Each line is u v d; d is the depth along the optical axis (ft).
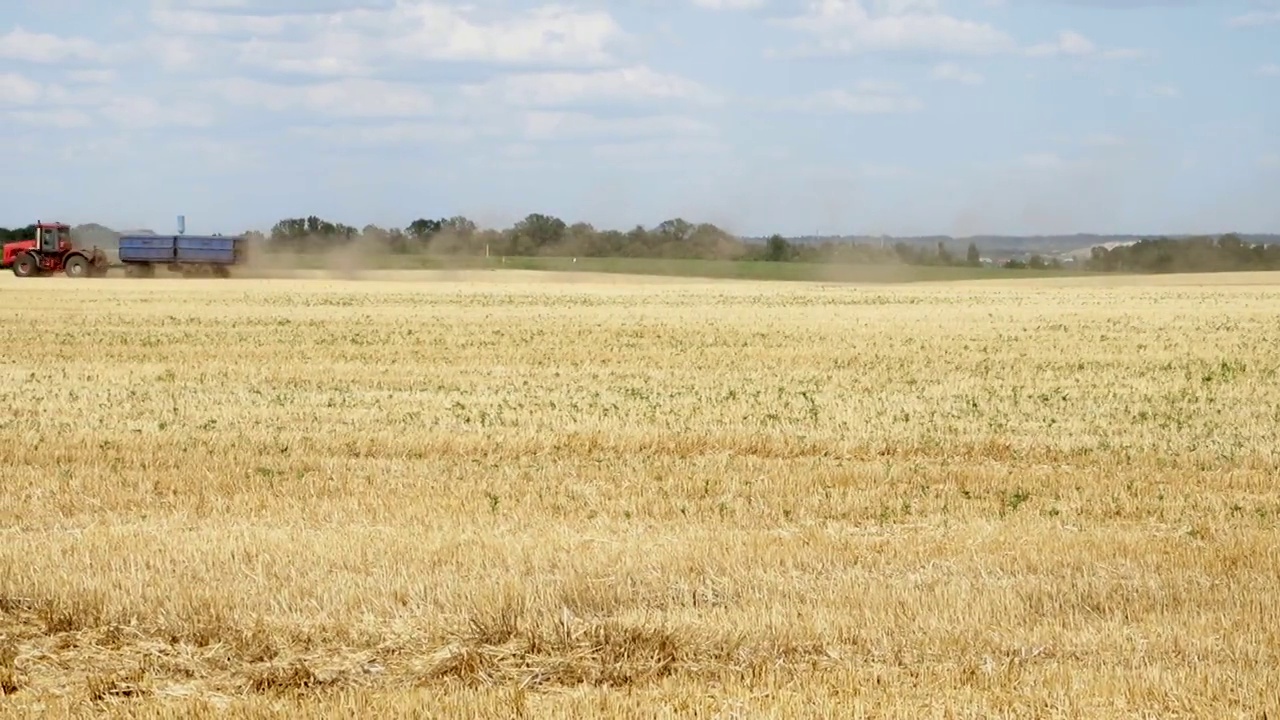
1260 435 57.72
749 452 54.13
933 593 30.12
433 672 26.02
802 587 30.89
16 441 53.88
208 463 49.29
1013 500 42.65
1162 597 29.99
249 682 25.50
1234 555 34.06
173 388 74.69
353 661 26.43
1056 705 22.95
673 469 48.52
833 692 23.86
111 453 51.24
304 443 54.29
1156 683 23.80
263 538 35.53
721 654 26.55
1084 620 28.48
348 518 39.58
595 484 45.19
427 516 39.78
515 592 29.58
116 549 34.35
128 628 28.07
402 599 29.73
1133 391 74.28
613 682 25.43
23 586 30.66
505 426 58.75
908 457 53.16
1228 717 22.47
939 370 86.28
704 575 32.12
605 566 32.37
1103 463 51.29
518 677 25.64
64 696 24.82
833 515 40.68
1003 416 63.31
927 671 25.05
